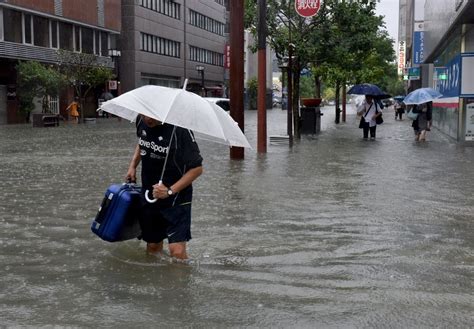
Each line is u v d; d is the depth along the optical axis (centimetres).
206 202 911
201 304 462
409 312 446
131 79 5675
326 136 2533
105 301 467
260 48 1695
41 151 1811
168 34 6475
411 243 659
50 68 3944
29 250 621
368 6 2408
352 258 597
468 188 1068
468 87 2125
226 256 602
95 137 2483
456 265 574
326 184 1110
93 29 5003
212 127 532
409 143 2152
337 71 3419
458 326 420
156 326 418
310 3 1903
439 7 2620
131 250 617
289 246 645
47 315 438
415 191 1032
